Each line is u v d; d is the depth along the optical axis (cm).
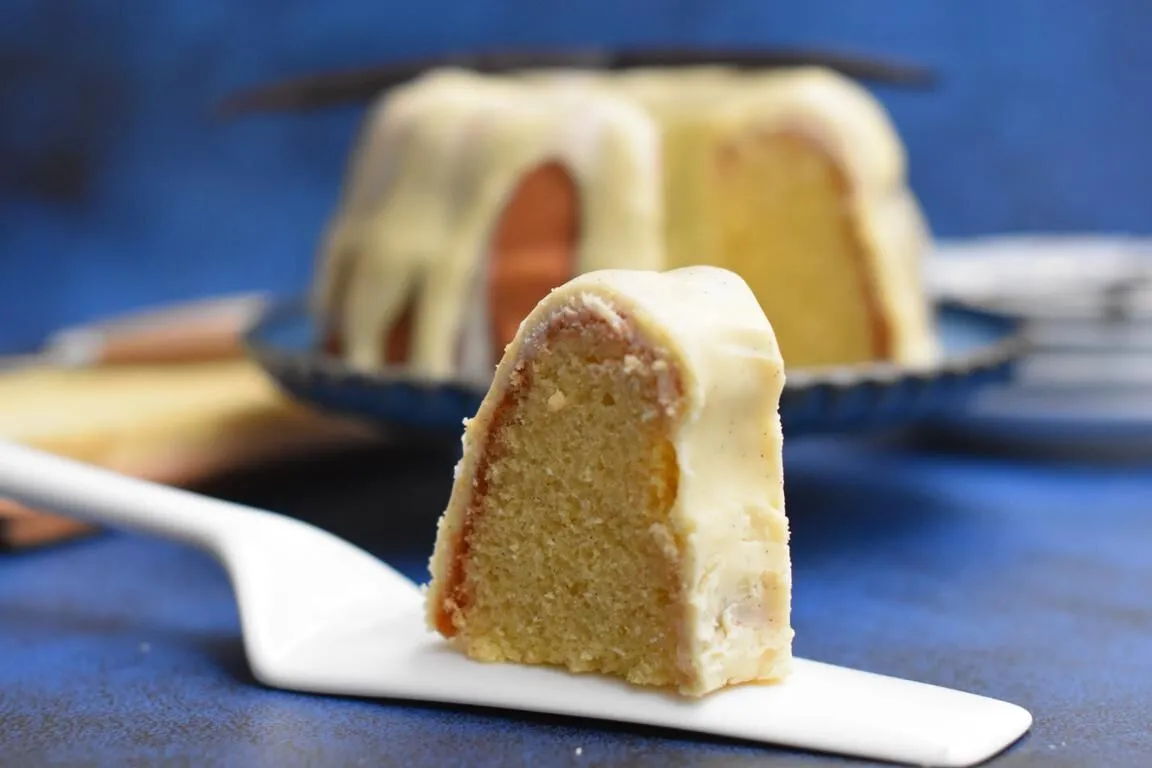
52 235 116
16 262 116
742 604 48
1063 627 56
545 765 46
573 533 49
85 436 68
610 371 48
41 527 66
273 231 117
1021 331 72
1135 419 77
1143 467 79
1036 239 117
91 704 50
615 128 65
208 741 48
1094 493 73
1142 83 114
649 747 47
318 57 115
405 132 68
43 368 91
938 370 62
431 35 115
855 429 62
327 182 117
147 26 114
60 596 60
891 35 115
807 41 114
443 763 46
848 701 47
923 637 55
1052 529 68
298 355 66
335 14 115
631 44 114
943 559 64
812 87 69
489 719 48
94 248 116
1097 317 77
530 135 65
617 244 65
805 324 69
